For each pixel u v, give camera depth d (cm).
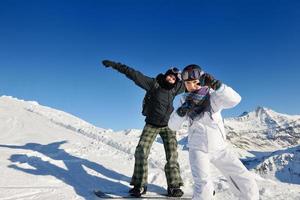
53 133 1056
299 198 569
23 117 1245
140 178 563
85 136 1145
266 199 562
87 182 624
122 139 1134
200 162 432
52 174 639
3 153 747
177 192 565
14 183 574
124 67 564
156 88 574
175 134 590
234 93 418
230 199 565
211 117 436
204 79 429
